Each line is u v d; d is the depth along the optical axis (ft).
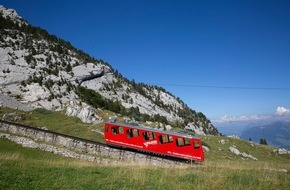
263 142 472.85
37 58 557.74
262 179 65.62
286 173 82.23
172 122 620.49
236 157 226.79
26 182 54.29
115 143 143.84
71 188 52.42
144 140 138.41
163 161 131.34
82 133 221.46
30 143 153.69
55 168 70.95
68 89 444.55
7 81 410.31
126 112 440.86
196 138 132.98
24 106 320.91
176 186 57.77
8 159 81.25
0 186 50.21
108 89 604.08
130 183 58.18
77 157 143.95
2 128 169.68
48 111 291.17
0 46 540.52
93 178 61.26
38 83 414.21
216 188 56.85
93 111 284.82
